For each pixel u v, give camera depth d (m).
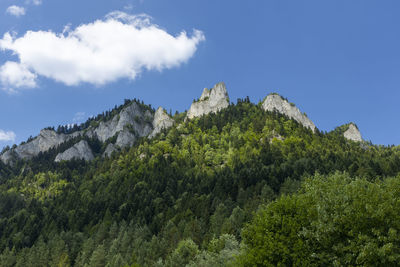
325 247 31.03
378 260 27.47
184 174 169.88
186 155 197.38
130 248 97.38
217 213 100.38
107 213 130.75
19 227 141.50
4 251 116.81
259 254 33.56
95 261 95.50
